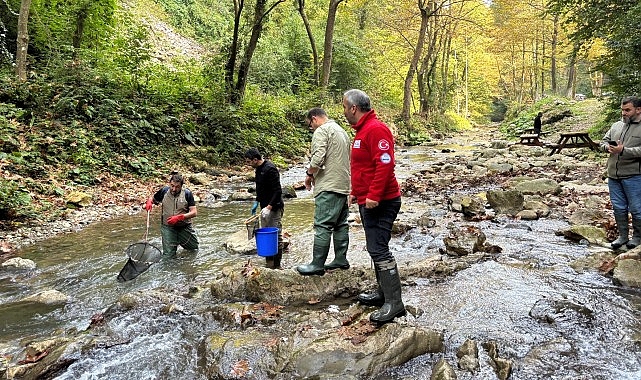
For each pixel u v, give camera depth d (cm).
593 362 321
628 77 1380
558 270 515
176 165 1293
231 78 1720
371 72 3559
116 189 1011
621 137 551
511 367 313
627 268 473
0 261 593
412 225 739
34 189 867
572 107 2911
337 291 457
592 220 714
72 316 438
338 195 457
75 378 322
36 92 1127
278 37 3198
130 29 1655
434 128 3656
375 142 355
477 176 1266
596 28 1495
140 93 1410
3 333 403
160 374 326
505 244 627
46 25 1429
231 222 806
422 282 489
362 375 312
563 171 1275
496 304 425
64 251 639
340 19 3322
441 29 3591
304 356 320
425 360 332
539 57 5097
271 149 1678
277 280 450
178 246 665
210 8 3588
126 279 529
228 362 329
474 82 5550
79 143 1074
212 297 461
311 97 2125
